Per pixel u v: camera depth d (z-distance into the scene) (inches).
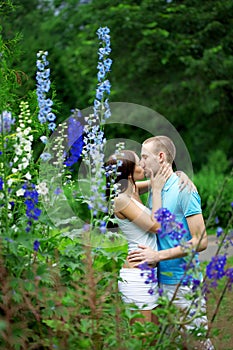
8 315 149.0
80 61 727.1
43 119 175.6
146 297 181.6
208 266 145.9
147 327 151.5
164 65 765.9
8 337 147.9
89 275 150.6
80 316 150.9
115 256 179.0
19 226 176.6
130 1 780.6
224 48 751.1
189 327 171.3
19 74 234.5
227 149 771.4
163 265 184.7
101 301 150.8
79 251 170.6
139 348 145.9
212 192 521.7
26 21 700.7
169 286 183.2
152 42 740.7
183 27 764.0
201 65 720.3
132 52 763.4
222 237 148.3
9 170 173.0
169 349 145.0
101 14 762.2
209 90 751.1
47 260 171.8
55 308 150.2
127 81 769.6
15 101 221.9
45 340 147.4
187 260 148.2
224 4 744.3
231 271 148.6
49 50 697.6
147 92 768.9
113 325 150.0
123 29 765.3
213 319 151.3
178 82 762.8
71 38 751.1
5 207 164.6
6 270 158.7
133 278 182.7
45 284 163.5
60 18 741.3
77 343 141.5
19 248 171.8
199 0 764.6
